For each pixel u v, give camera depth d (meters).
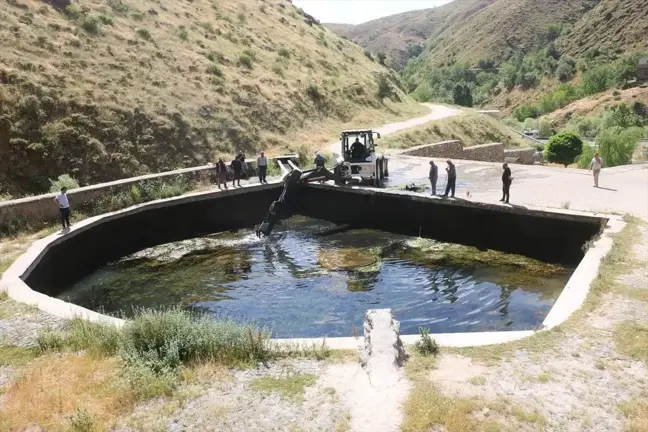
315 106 41.69
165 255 18.06
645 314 8.99
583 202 17.19
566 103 104.88
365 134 22.62
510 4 181.88
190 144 29.66
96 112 27.03
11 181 22.70
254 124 34.75
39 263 14.01
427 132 41.69
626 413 6.38
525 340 8.29
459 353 7.95
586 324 8.74
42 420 6.65
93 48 32.25
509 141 51.72
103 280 15.77
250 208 22.67
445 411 6.41
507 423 6.21
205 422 6.54
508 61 154.50
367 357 7.63
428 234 19.33
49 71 27.69
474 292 13.66
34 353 8.52
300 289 14.39
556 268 15.20
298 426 6.35
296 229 21.09
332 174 23.00
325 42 59.66
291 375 7.56
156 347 8.35
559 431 6.09
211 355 8.12
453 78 153.88
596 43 128.88
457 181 22.45
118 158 26.03
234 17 50.81
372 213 21.22
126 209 18.73
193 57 37.88
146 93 30.83
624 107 79.56
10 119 24.11
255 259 17.25
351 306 13.10
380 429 6.18
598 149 43.00
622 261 11.55
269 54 46.47
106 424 6.53
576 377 7.20
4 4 31.30
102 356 8.27
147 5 42.62
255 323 12.29
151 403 7.00
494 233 17.47
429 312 12.59
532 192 19.16
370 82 53.75
